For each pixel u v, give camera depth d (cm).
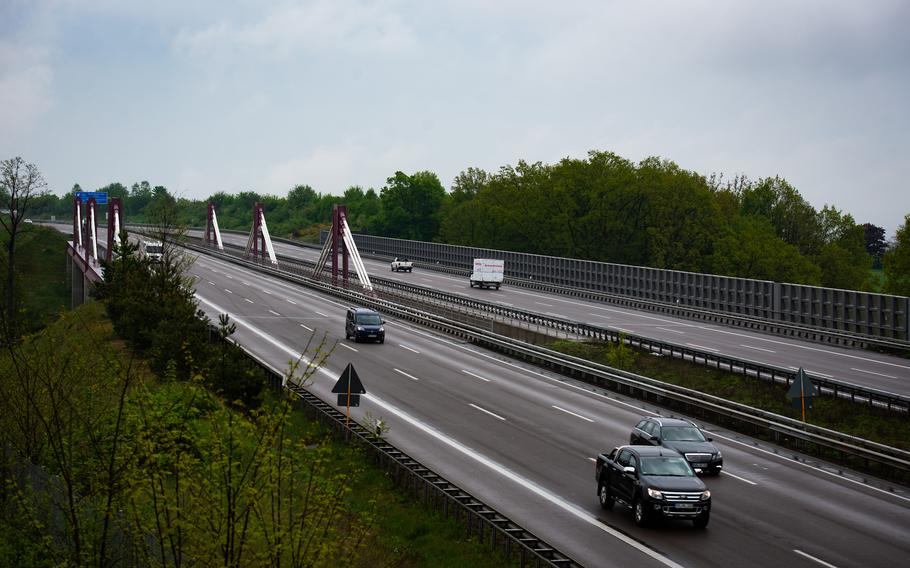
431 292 8544
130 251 6700
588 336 6000
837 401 3966
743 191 15975
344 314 7644
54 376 1977
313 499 1377
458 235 16488
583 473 2889
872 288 12031
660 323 7225
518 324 6762
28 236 14600
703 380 4634
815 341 6159
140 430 1397
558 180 14000
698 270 12062
